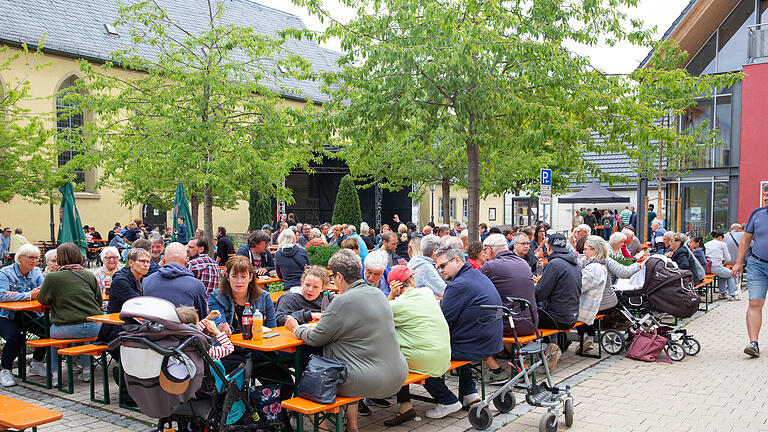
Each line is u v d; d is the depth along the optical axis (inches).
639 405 247.9
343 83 510.9
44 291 266.2
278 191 675.4
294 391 217.3
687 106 720.3
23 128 787.4
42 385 280.8
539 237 488.4
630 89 484.1
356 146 510.3
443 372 224.4
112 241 818.2
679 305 336.5
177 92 605.3
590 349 349.7
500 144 469.7
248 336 213.2
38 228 1072.8
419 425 228.8
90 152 655.8
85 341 267.6
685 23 866.8
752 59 810.8
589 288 315.9
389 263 413.1
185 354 172.4
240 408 197.9
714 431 217.3
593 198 930.1
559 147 494.3
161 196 999.0
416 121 474.3
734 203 845.2
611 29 481.1
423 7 441.4
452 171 874.8
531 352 228.7
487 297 240.1
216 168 588.4
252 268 232.4
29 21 1093.8
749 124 800.3
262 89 653.9
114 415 240.1
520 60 442.9
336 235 603.8
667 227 924.6
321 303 264.7
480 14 438.0
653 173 805.9
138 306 171.6
